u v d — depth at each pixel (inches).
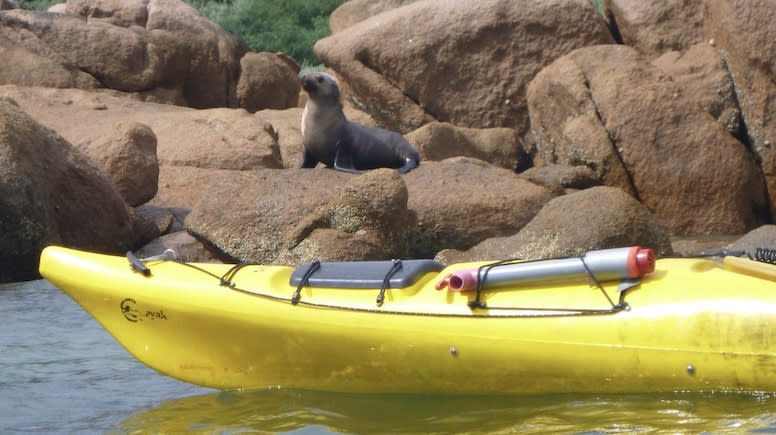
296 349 371.6
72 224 777.6
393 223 729.6
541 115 1045.2
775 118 924.0
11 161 729.0
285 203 741.9
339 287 368.8
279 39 1942.7
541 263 349.1
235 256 737.6
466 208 784.3
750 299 327.0
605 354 335.9
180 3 1499.8
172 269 391.2
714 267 354.0
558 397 350.0
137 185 869.8
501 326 346.0
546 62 1182.3
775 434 302.8
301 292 371.9
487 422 333.1
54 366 446.9
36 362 454.6
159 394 395.9
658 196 925.2
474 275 350.9
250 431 338.0
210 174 953.5
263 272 386.0
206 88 1464.1
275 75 1482.5
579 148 954.1
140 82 1392.7
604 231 678.5
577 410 337.1
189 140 1012.5
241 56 1512.1
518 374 348.5
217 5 2062.0
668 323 330.6
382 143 935.7
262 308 372.8
